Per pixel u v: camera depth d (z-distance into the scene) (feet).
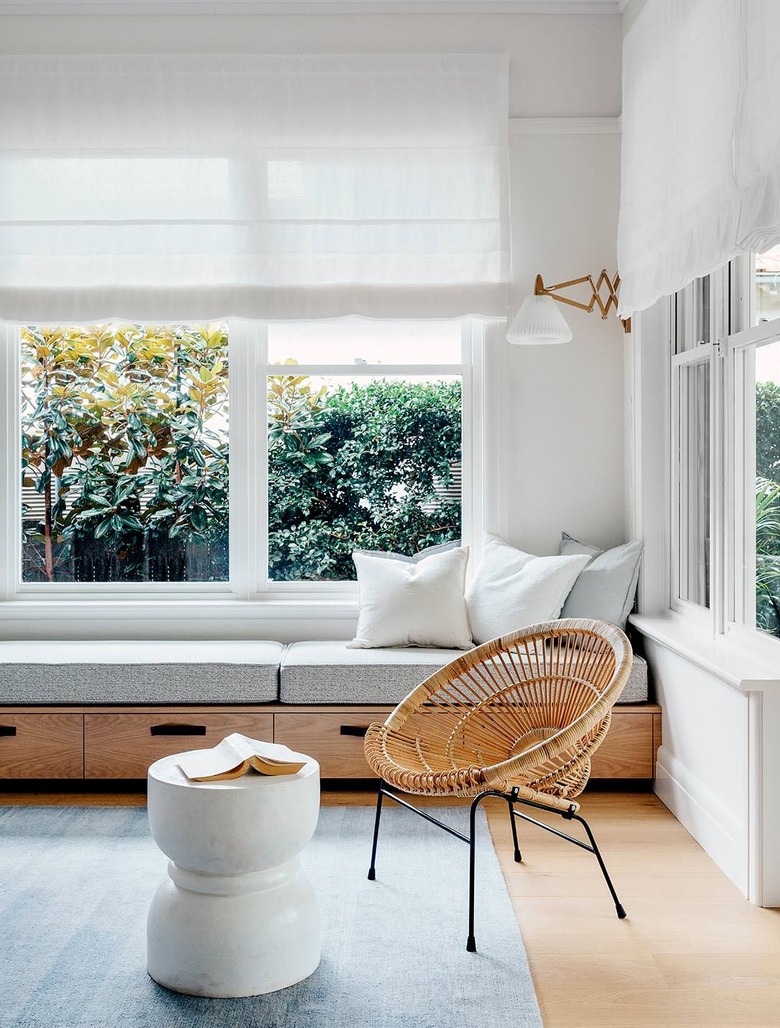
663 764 10.85
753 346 9.44
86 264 12.66
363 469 13.24
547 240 12.81
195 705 11.19
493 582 11.96
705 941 7.52
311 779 7.03
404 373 13.14
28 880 8.69
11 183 12.67
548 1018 6.44
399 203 12.58
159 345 13.25
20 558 13.30
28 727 11.14
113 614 12.79
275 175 12.59
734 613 9.92
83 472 13.29
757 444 9.37
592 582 11.77
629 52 11.30
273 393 13.17
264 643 12.30
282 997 6.68
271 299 12.58
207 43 12.79
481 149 12.53
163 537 13.32
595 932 7.68
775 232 7.07
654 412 12.10
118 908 8.11
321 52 12.79
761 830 8.13
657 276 10.03
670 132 9.58
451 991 6.75
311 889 7.24
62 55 12.66
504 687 9.45
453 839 9.71
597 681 8.38
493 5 12.75
